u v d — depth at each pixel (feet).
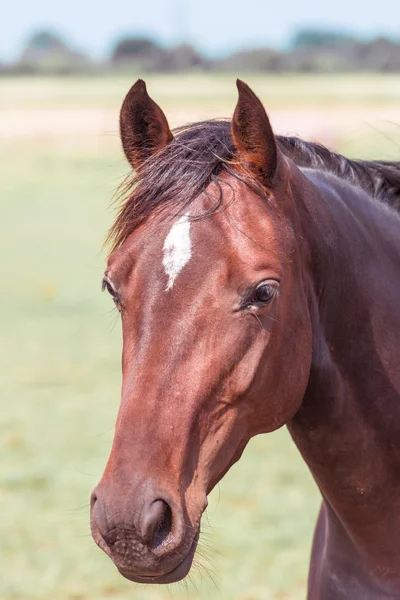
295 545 28.25
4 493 32.91
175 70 405.59
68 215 108.99
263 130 11.80
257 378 11.40
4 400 43.83
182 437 10.92
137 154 13.02
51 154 162.09
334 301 12.91
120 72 435.53
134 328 11.33
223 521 29.99
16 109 234.58
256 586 25.85
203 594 25.57
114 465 10.69
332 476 13.26
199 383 11.03
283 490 32.76
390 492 13.23
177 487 10.80
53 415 41.60
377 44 403.95
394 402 13.11
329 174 14.02
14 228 100.22
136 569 10.55
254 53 401.49
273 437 39.88
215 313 11.11
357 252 13.23
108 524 10.44
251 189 11.78
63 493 32.78
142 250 11.43
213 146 12.03
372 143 20.21
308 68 390.83
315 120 154.92
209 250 11.22
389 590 13.38
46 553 28.35
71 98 267.39
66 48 606.96
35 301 66.44
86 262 80.79
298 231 12.23
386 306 13.26
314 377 12.74
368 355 13.05
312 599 14.53
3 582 26.43
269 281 11.23
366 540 13.43
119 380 47.39
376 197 14.39
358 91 251.80
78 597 25.75
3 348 53.57
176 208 11.51
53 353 52.47
